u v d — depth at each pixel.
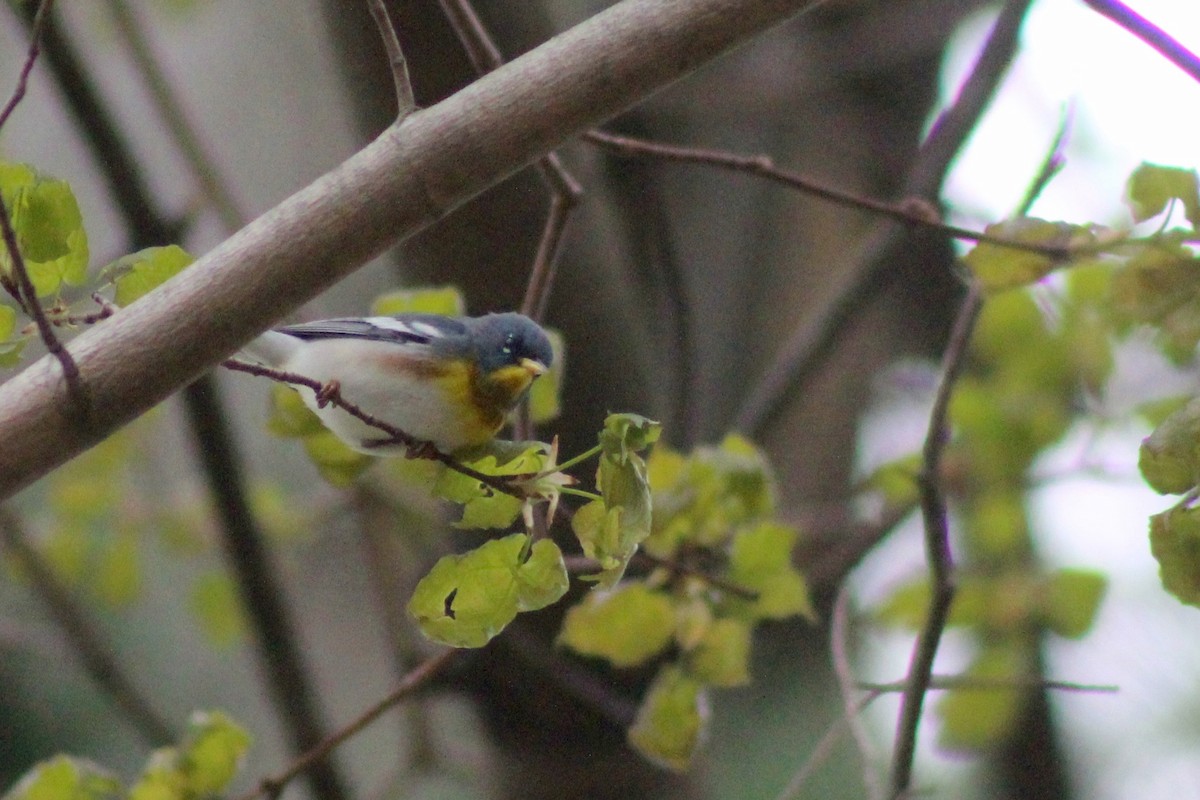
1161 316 6.75
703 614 7.47
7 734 13.72
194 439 10.23
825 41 13.14
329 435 8.01
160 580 14.80
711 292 13.69
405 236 5.26
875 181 14.07
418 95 8.36
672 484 7.75
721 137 14.23
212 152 11.60
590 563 7.84
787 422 13.65
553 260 7.66
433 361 7.24
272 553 10.68
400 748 13.19
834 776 11.90
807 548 12.11
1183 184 6.49
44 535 12.39
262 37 14.70
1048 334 10.57
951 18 13.14
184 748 7.55
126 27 11.27
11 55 15.57
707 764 10.63
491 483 5.45
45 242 5.59
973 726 9.70
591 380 9.42
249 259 5.10
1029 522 10.50
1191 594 5.82
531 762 10.09
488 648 9.91
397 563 12.14
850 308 10.73
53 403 5.03
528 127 5.18
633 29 5.18
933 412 7.68
